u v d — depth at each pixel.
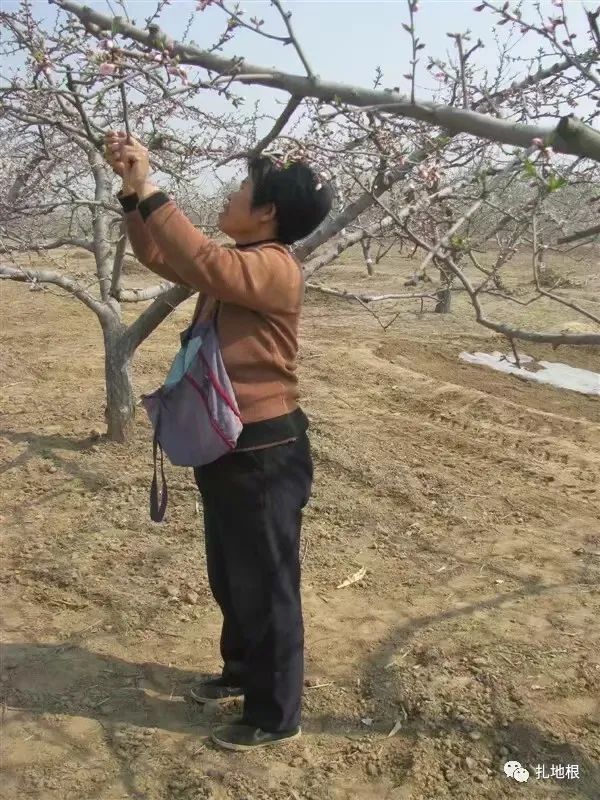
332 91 2.07
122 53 1.90
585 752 2.65
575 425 6.54
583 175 2.34
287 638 2.55
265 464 2.40
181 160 3.76
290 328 2.41
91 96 2.09
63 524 4.36
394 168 2.23
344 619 3.51
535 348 9.27
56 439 5.52
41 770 2.58
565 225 2.38
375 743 2.71
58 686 2.99
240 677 2.88
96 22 2.21
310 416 6.36
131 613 3.49
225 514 2.46
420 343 9.31
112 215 5.01
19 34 2.71
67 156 4.92
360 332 9.88
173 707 2.90
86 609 3.54
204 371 2.35
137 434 5.57
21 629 3.37
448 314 10.80
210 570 2.72
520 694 2.92
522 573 3.96
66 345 8.75
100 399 6.54
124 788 2.50
